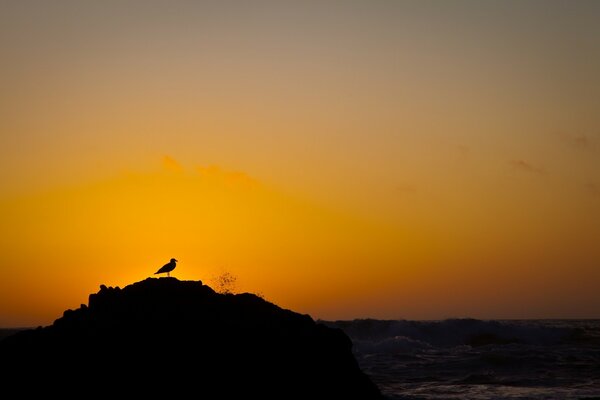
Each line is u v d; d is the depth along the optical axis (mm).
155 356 48688
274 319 53812
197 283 55500
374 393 55312
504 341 123375
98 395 46406
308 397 49125
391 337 119312
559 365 87500
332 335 55156
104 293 55094
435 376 81250
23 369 48781
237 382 47906
